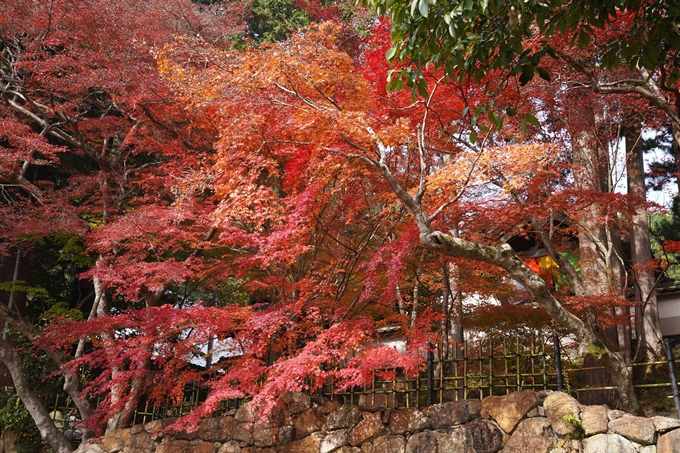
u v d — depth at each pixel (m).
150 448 9.24
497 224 8.65
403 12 5.23
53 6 10.90
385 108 8.30
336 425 7.72
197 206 9.28
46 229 10.27
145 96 10.83
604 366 6.35
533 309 9.77
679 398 5.81
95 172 12.62
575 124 10.81
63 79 10.74
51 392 12.80
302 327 8.23
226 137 7.57
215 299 13.22
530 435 6.30
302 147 7.88
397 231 9.48
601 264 11.07
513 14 4.70
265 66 6.80
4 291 13.66
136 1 12.02
